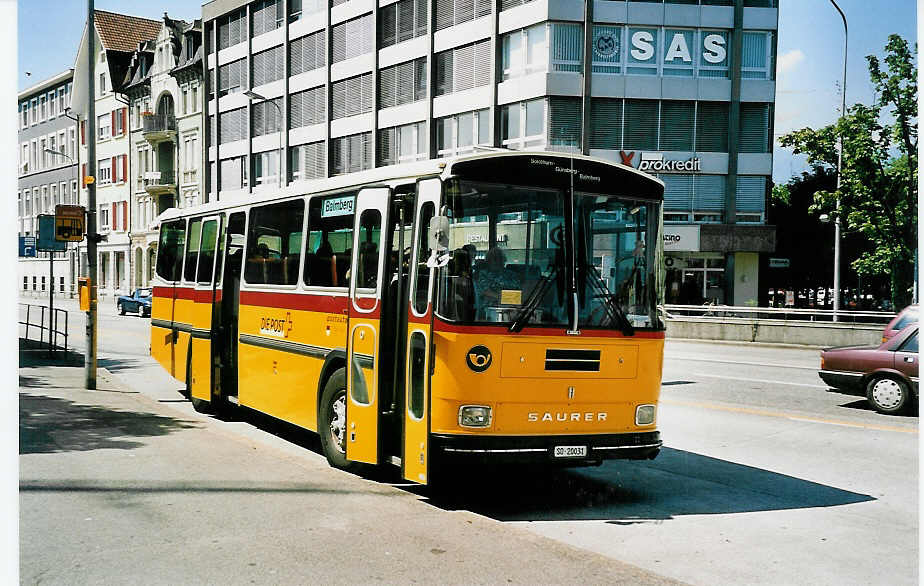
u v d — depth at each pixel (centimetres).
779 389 1520
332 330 868
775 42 3881
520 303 706
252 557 557
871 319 2983
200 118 6044
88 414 1134
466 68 4125
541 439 701
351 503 701
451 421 687
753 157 3891
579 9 3778
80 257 6575
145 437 975
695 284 3947
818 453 979
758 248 3872
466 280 694
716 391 1491
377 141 4628
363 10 4684
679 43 3844
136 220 6762
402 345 757
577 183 744
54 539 591
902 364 1241
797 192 5291
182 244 1334
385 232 784
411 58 4412
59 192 7300
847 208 2895
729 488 820
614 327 738
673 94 3834
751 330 2814
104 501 692
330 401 866
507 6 3928
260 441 1032
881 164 2817
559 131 3784
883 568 584
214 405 1216
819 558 605
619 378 738
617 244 756
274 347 1005
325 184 916
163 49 6444
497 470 893
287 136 5303
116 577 517
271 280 1023
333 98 4947
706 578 561
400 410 755
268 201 1051
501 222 712
